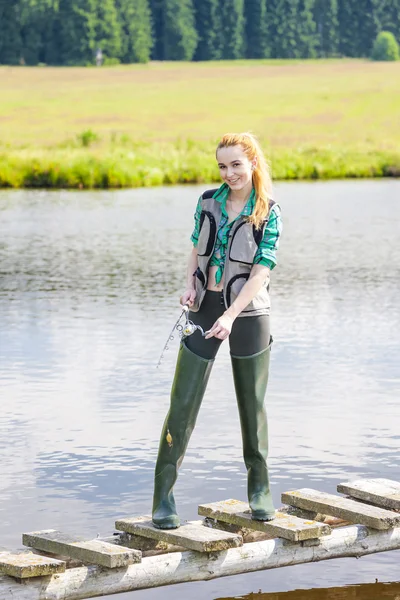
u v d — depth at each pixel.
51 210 43.78
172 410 8.65
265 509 8.76
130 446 11.96
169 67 157.25
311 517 9.30
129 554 8.02
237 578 8.55
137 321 19.36
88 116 94.44
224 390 14.47
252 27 184.38
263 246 8.47
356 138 78.44
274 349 16.88
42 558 7.98
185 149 69.31
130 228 36.88
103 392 14.32
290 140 76.38
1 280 24.89
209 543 8.26
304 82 121.81
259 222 8.45
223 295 8.52
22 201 48.44
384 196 49.66
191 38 182.50
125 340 17.66
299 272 25.94
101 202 47.69
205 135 80.12
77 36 169.12
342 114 94.12
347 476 10.84
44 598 7.83
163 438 8.68
